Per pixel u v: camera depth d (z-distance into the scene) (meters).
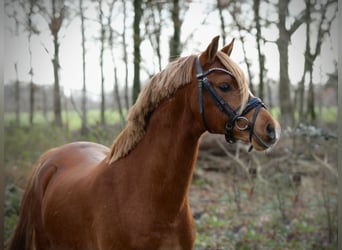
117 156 2.68
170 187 2.50
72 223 2.82
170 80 2.54
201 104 2.47
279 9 7.48
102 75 9.99
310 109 8.73
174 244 2.55
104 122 9.08
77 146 3.62
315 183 6.70
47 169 3.45
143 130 2.62
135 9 7.59
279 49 7.61
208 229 5.61
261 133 2.35
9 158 6.70
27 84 11.53
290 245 5.01
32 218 3.45
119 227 2.52
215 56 2.53
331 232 5.09
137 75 7.62
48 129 8.43
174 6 7.46
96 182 2.71
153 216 2.49
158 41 8.22
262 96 7.98
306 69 7.89
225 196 6.95
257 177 6.60
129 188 2.57
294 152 6.37
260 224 5.75
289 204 6.26
